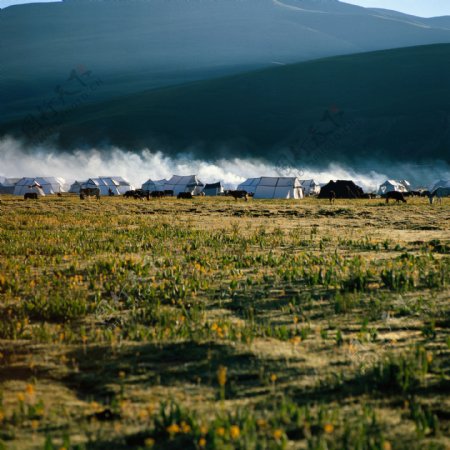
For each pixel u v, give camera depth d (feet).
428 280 160.04
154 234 305.53
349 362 95.91
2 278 165.07
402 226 369.91
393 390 84.02
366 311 131.54
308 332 115.55
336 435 69.15
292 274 171.83
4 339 112.06
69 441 67.36
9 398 81.97
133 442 68.85
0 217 417.90
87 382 89.66
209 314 131.34
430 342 107.24
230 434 67.72
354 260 192.75
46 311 133.08
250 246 255.50
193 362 97.14
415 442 67.77
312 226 368.27
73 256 221.87
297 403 79.97
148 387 86.79
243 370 92.73
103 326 122.83
